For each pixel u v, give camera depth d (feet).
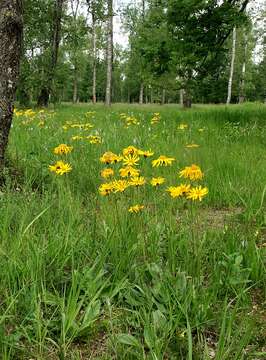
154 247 9.82
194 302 7.86
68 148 12.69
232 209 14.10
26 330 7.36
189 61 43.91
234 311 7.13
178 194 9.13
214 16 42.34
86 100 239.30
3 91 14.37
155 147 23.00
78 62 150.20
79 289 7.65
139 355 6.67
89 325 7.55
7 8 14.03
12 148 20.25
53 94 82.79
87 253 9.62
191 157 19.97
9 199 11.22
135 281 8.64
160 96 205.67
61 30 82.43
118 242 9.75
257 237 11.50
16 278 8.48
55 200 12.09
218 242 10.59
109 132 26.63
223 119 41.19
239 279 8.89
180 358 6.93
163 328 7.29
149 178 16.12
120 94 248.93
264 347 7.38
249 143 26.58
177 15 42.86
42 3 78.38
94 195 14.51
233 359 6.61
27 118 33.37
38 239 9.62
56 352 7.12
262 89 223.71
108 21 97.50
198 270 8.80
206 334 7.70
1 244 9.37
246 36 169.27
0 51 14.29
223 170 18.25
